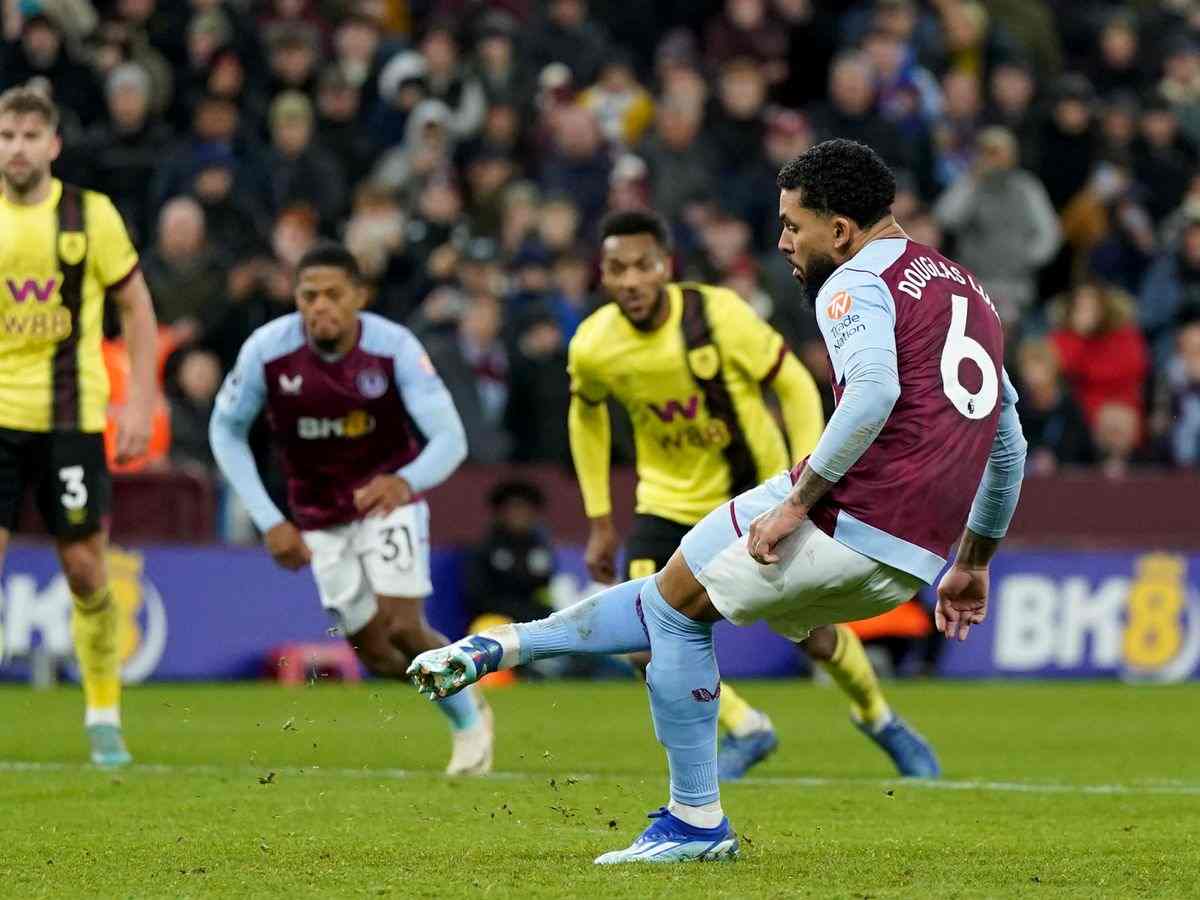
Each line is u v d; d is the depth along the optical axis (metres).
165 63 56.00
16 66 53.59
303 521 27.62
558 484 48.19
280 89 56.22
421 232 53.22
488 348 49.78
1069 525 51.12
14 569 42.34
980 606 19.08
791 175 17.77
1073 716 38.41
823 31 66.44
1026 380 52.66
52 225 26.84
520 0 64.06
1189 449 54.22
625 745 31.23
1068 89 62.56
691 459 27.78
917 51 64.69
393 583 26.94
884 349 16.86
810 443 27.42
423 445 31.38
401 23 64.38
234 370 27.19
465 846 19.39
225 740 31.64
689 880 17.00
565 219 53.75
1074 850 19.47
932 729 35.47
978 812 22.92
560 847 19.30
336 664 44.62
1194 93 67.44
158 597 43.75
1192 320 58.81
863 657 26.77
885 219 17.73
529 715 37.19
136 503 44.69
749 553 17.14
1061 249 61.47
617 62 60.53
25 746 30.47
